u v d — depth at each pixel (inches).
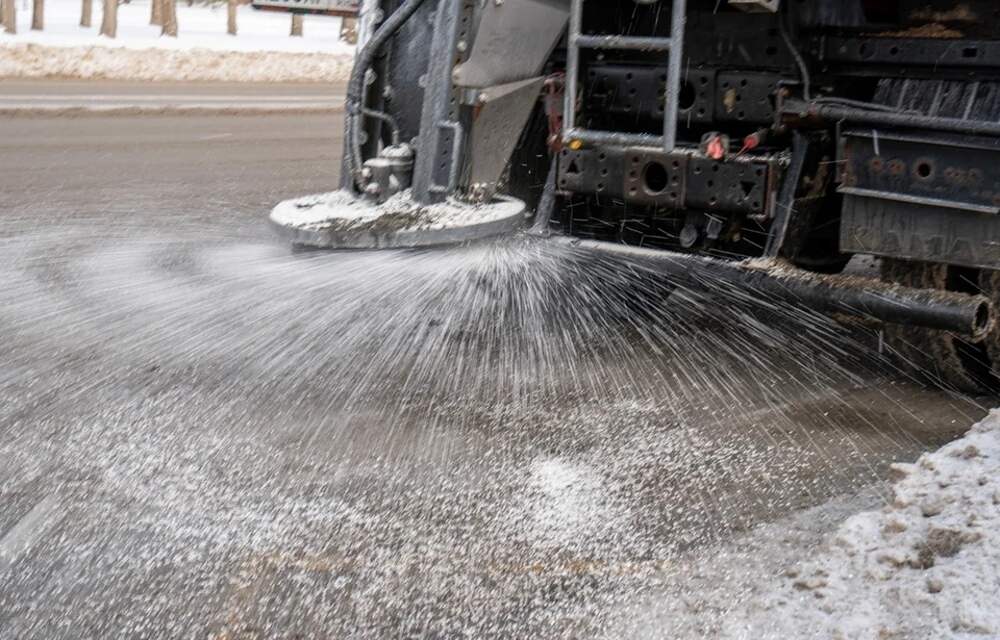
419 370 212.1
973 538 127.5
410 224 216.2
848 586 128.3
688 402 200.1
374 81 239.1
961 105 199.5
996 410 157.6
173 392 198.8
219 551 144.6
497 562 143.1
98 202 384.8
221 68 1122.7
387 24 233.6
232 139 593.0
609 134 219.1
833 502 159.9
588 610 132.3
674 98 209.5
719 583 137.1
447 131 225.8
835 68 213.8
